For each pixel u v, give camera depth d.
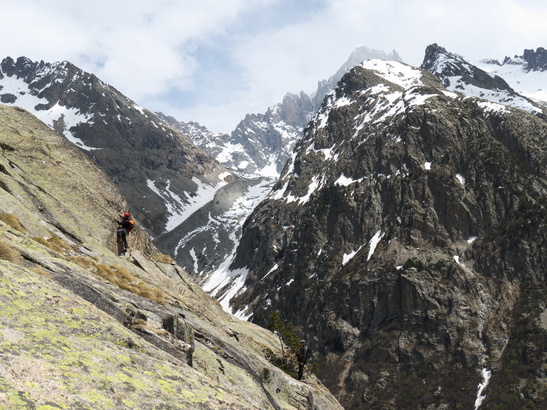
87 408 6.90
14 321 8.29
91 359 8.41
